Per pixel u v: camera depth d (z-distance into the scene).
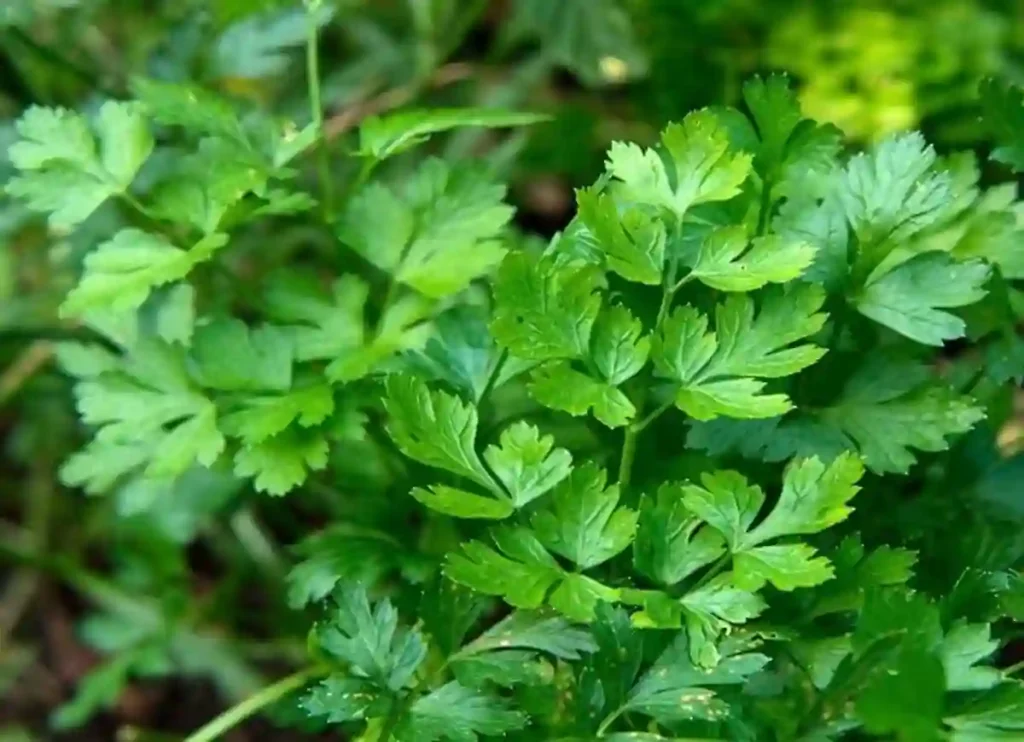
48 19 1.00
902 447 0.82
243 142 0.86
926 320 0.81
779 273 0.80
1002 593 0.80
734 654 0.79
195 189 0.85
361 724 0.85
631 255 0.80
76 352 0.87
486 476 0.80
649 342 0.80
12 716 1.04
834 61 1.03
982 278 0.81
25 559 1.02
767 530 0.79
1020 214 0.84
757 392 0.80
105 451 0.85
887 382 0.82
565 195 1.16
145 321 0.93
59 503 1.07
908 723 0.75
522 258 0.80
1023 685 0.77
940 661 0.76
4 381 1.05
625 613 0.79
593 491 0.80
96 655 1.06
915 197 0.82
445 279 0.85
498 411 0.86
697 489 0.79
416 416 0.80
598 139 1.08
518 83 1.08
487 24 1.26
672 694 0.79
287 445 0.83
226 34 0.92
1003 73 1.03
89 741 1.03
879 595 0.77
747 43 1.05
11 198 0.96
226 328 0.85
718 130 0.81
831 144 0.83
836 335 0.82
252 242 1.01
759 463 0.83
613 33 1.04
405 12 1.14
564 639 0.80
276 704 0.87
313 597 0.85
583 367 0.81
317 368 0.86
